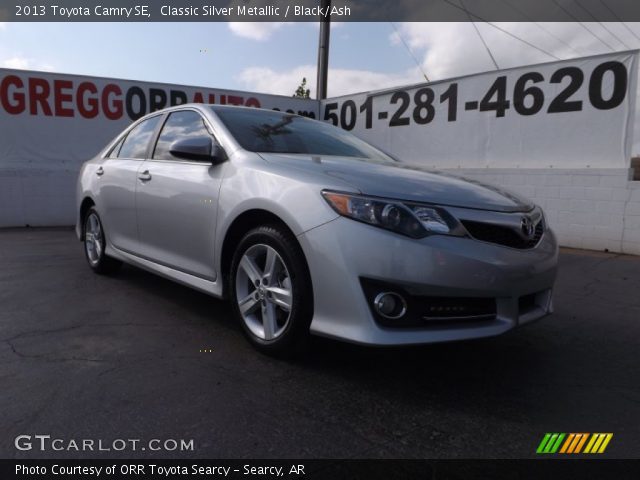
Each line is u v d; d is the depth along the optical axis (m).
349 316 2.57
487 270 2.59
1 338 3.31
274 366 2.96
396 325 2.57
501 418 2.47
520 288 2.74
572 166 7.81
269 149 3.51
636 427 2.42
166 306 4.08
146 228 4.09
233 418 2.38
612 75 7.27
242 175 3.17
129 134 4.80
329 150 3.86
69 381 2.70
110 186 4.60
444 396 2.67
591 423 2.45
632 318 4.16
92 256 5.18
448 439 2.27
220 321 3.74
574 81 7.66
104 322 3.66
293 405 2.52
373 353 3.20
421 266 2.51
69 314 3.83
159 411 2.42
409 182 2.84
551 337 3.68
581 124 7.65
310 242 2.67
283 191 2.86
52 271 5.32
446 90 9.41
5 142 9.59
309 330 2.81
